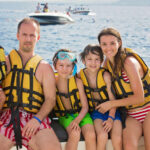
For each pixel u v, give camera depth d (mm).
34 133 2281
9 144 2246
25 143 2281
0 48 2506
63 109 2752
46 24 23125
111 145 2518
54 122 2770
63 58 2648
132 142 2371
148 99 2613
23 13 43438
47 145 2160
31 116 2438
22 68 2461
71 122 2527
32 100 2441
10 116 2395
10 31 17516
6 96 2449
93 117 2691
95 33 17922
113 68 2695
